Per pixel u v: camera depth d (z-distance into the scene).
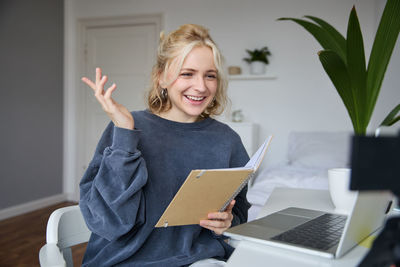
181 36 1.00
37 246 2.64
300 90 3.74
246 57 3.88
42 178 3.99
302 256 0.66
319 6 3.66
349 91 1.28
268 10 3.80
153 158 1.00
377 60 1.26
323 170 2.83
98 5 4.25
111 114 0.84
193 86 0.99
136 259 0.93
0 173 3.42
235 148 1.16
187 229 0.98
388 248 0.41
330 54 1.17
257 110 3.86
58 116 4.23
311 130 3.72
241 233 0.76
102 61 4.31
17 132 3.61
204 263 0.93
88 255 0.98
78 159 4.35
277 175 2.51
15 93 3.57
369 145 0.38
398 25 1.21
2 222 3.31
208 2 3.96
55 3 4.09
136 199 0.88
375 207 0.69
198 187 0.73
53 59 4.10
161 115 1.12
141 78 4.19
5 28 3.41
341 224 0.84
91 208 0.87
